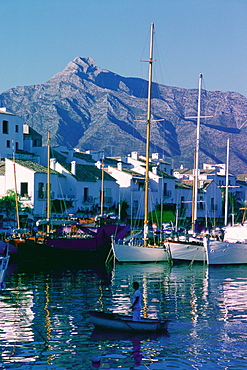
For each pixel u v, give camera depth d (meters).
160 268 65.44
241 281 54.28
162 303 41.97
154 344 30.56
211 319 36.34
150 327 32.72
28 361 27.97
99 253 70.62
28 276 57.19
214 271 62.94
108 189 108.38
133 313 33.44
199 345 30.38
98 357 27.98
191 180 141.00
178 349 29.73
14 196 90.06
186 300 43.25
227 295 45.66
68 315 37.38
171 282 53.50
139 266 67.25
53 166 101.25
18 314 37.69
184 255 69.44
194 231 78.50
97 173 108.06
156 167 123.88
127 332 32.72
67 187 99.44
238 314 37.97
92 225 78.00
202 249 70.12
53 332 32.97
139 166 124.38
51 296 44.78
